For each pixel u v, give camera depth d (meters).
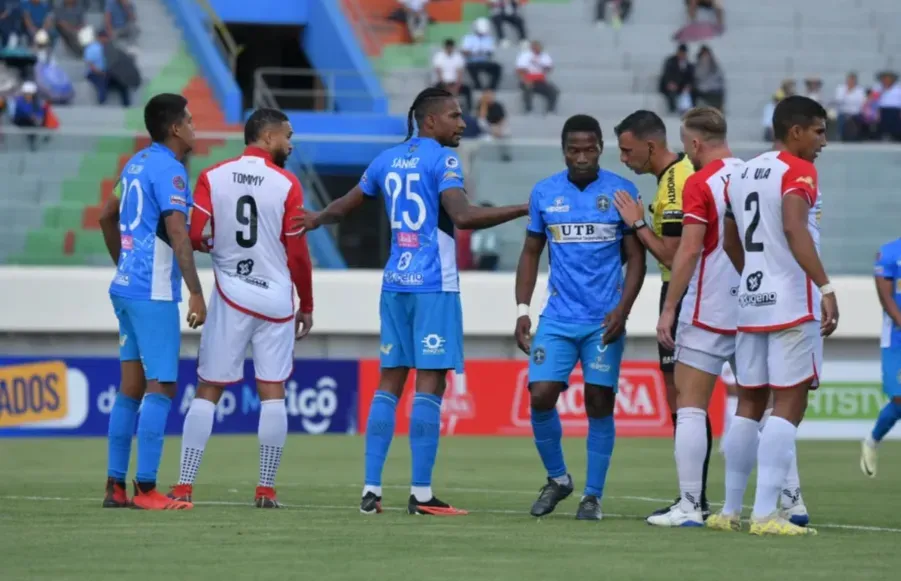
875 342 62.44
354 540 21.67
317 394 55.84
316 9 85.44
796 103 23.09
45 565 18.92
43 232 60.84
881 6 88.44
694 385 24.41
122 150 62.31
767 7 87.62
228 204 26.83
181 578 17.84
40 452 45.94
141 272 26.27
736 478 23.69
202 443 27.03
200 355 27.14
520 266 26.42
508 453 46.44
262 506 27.23
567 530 23.38
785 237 22.56
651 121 25.89
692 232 23.62
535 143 60.94
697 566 19.09
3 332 59.59
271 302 26.98
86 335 60.22
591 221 25.33
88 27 78.06
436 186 25.78
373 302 60.34
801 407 22.98
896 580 18.00
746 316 23.00
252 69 91.88
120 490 26.95
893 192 63.19
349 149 61.78
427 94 26.27
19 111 67.31
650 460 43.25
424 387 26.00
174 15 82.81
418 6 84.81
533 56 78.69
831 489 34.38
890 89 76.00
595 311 25.41
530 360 25.91
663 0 87.50
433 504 26.08
